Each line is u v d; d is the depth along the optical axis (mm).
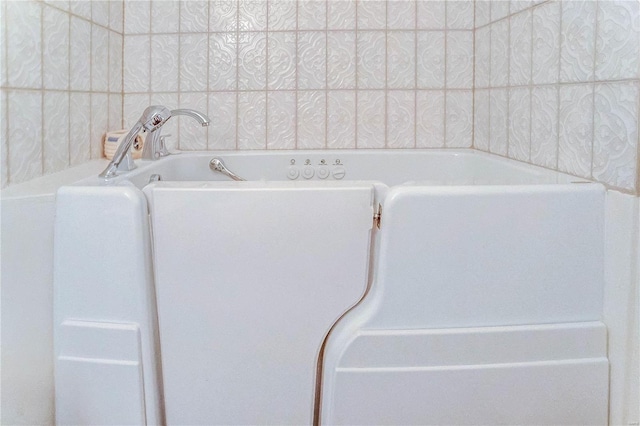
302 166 1791
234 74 1861
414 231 1008
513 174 1392
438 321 1023
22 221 969
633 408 995
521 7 1465
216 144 1871
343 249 1029
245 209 1023
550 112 1303
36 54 1257
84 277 1044
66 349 1050
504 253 1026
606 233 1047
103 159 1636
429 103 1869
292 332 1045
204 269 1036
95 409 1048
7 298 931
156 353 1076
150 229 1059
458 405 1019
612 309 1030
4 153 1115
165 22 1853
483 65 1772
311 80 1861
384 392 1010
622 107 1004
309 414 1062
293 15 1842
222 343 1049
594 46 1099
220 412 1062
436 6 1848
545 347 1034
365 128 1870
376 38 1852
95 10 1617
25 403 982
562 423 1041
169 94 1865
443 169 1771
